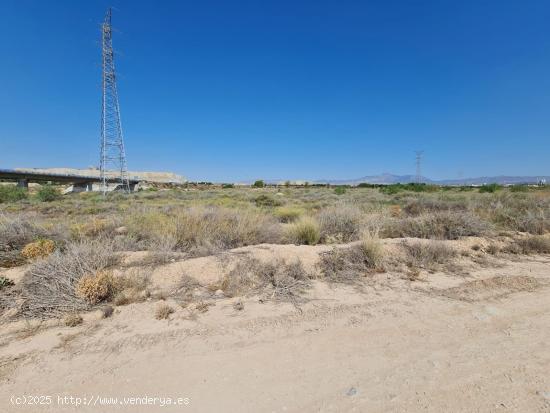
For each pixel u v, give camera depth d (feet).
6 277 17.39
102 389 9.51
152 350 11.62
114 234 26.08
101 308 14.74
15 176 204.23
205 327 13.29
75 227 26.61
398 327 13.28
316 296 16.58
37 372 10.37
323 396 9.08
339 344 11.95
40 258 18.22
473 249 25.32
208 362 10.84
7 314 14.24
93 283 15.06
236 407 8.69
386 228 30.19
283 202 76.33
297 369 10.39
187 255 20.63
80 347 11.84
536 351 11.33
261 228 27.53
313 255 21.25
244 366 10.59
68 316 13.96
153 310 14.74
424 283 18.49
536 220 32.53
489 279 19.11
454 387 9.39
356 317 14.23
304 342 12.11
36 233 24.07
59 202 84.12
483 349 11.50
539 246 25.76
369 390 9.30
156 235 24.40
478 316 14.28
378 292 17.19
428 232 28.89
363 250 21.80
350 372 10.19
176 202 73.61
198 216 27.55
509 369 10.23
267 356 11.17
